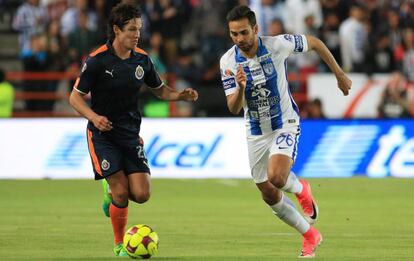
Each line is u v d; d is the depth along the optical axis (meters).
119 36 27.20
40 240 32.34
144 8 71.06
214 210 43.09
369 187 53.81
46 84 68.69
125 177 27.95
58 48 69.06
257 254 28.80
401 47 71.00
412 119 59.88
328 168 59.66
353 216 40.44
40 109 69.06
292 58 70.31
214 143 59.50
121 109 27.92
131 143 27.95
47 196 49.50
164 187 54.16
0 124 59.41
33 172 59.56
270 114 28.62
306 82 67.75
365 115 66.19
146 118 59.19
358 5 71.81
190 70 68.38
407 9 72.50
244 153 59.44
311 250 27.98
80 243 31.55
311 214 30.08
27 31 72.44
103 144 27.88
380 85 66.06
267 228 36.19
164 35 70.62
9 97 65.12
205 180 58.31
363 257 28.06
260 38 28.47
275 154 28.16
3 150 59.50
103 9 71.38
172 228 36.16
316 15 70.56
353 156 59.75
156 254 28.67
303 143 59.50
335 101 65.94
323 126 59.56
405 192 51.28
